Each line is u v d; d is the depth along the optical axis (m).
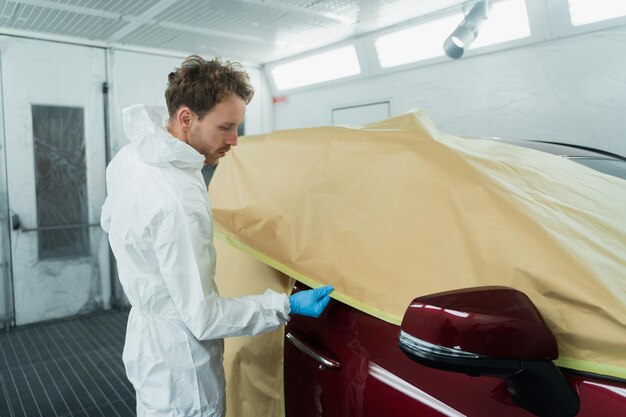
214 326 1.17
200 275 1.17
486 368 0.78
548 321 0.86
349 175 1.33
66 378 3.07
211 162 1.35
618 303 0.79
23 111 3.76
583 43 2.62
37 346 3.58
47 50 3.80
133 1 3.01
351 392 1.19
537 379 0.81
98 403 2.76
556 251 0.89
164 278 1.18
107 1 3.02
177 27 3.56
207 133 1.24
